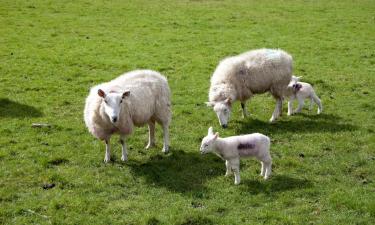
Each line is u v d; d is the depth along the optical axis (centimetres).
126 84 1312
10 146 1394
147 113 1324
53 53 2428
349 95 1930
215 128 1580
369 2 3931
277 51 1666
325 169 1288
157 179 1231
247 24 3184
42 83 1983
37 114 1658
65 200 1108
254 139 1190
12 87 1920
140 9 3531
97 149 1393
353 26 3162
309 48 2666
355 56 2511
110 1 3753
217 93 1552
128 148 1409
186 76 2150
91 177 1225
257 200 1132
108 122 1249
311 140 1476
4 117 1617
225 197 1144
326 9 3666
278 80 1631
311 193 1163
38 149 1376
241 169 1284
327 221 1045
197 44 2694
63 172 1246
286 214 1070
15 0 3588
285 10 3622
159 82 1376
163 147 1395
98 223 1030
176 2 3838
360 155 1377
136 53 2483
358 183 1221
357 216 1065
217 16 3384
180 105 1795
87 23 3086
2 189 1150
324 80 2114
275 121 1644
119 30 2950
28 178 1212
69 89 1936
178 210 1080
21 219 1037
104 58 2381
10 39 2645
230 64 1617
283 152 1393
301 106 1706
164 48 2597
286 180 1228
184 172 1270
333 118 1673
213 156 1366
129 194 1158
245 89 1609
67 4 3569
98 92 1214
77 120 1619
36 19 3112
